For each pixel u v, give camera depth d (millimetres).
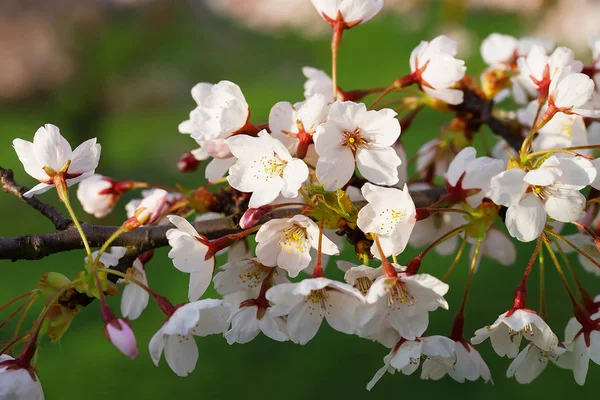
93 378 1434
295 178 598
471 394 1304
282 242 608
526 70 662
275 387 1366
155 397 1377
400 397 1308
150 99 3521
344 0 661
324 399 1317
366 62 3721
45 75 2869
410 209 595
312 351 1467
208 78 3836
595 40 701
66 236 628
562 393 1285
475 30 3199
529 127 729
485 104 723
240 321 617
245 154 608
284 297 588
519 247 1686
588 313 638
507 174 590
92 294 600
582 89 622
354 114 602
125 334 576
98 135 2695
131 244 633
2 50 2967
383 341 608
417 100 725
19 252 622
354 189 676
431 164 762
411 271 603
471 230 630
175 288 1710
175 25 3002
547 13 2605
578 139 674
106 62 2705
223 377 1410
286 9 3939
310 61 4043
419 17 3707
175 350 609
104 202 718
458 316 633
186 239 609
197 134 623
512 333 619
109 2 2748
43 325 603
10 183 636
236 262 626
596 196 659
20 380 588
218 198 675
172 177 2578
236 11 3986
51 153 624
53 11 2773
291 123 610
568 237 686
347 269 604
